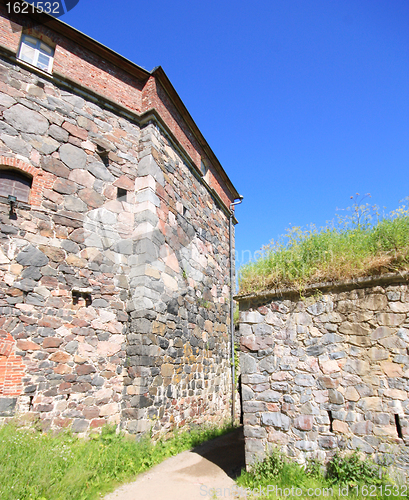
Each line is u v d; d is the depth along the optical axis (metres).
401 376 4.42
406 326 4.54
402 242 5.03
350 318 4.86
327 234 6.09
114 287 7.12
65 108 7.22
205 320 10.25
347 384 4.67
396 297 4.68
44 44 7.40
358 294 4.89
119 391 6.68
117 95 8.25
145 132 8.41
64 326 6.26
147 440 6.33
